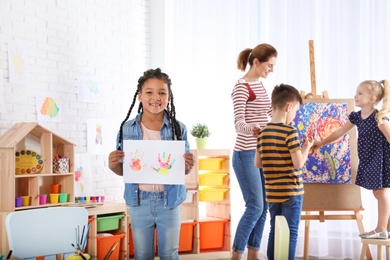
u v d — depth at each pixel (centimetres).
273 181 347
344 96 470
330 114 412
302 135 409
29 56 420
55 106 439
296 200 343
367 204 462
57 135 406
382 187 382
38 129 397
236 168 398
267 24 498
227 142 514
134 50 514
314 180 408
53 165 408
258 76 396
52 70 438
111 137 488
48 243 235
